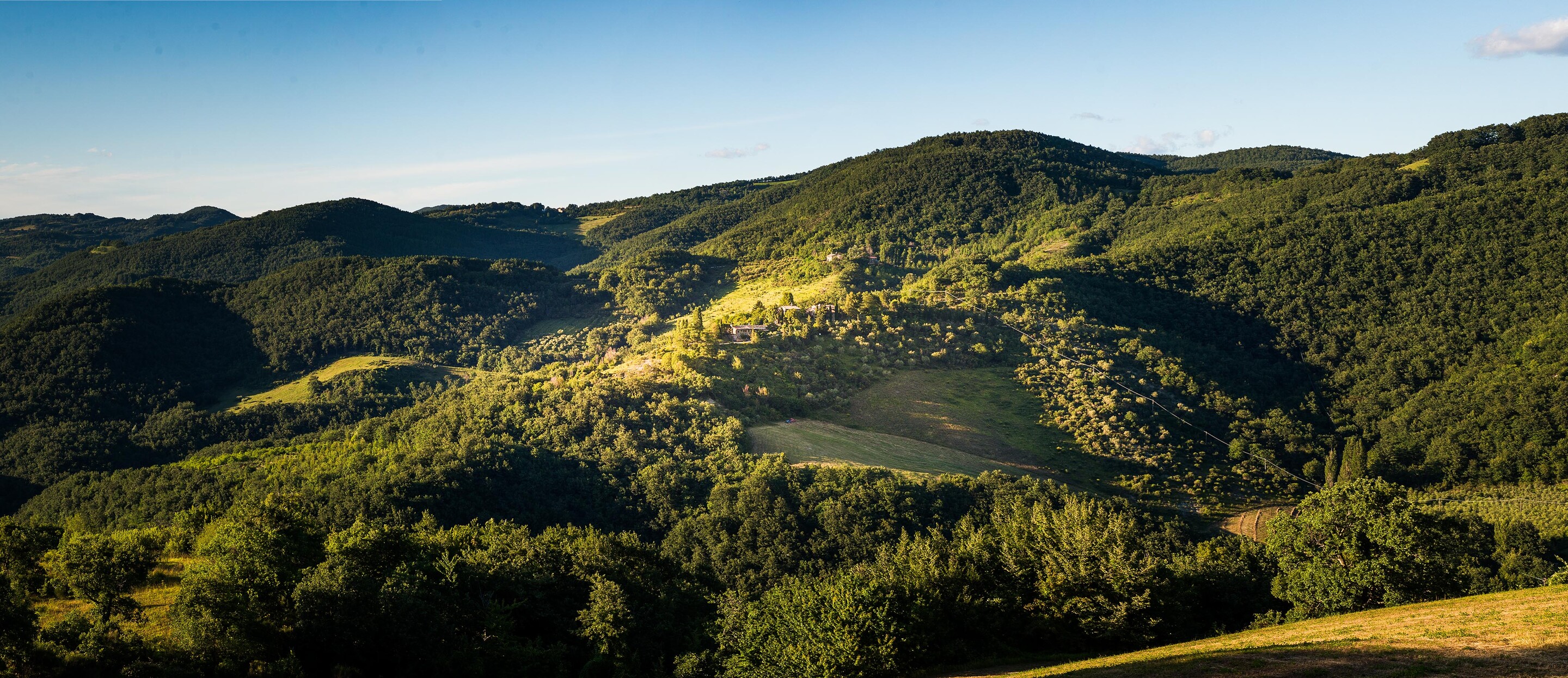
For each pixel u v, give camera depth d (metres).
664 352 170.88
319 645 49.44
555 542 73.31
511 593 60.12
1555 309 186.88
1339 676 34.84
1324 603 56.16
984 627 54.97
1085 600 54.19
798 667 47.50
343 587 49.75
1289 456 152.88
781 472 118.69
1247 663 38.56
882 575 57.84
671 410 140.75
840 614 48.62
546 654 53.91
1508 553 107.12
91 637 44.84
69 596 59.28
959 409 153.50
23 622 43.59
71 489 163.88
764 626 51.81
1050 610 55.50
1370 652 37.47
